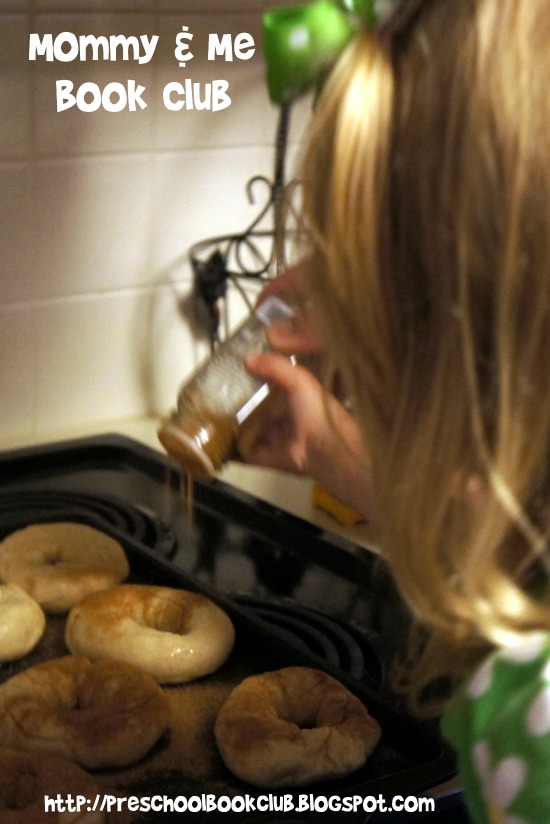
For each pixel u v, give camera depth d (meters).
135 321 1.28
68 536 1.02
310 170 0.53
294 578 1.01
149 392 1.32
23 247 1.18
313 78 0.59
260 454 0.77
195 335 1.33
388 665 0.88
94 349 1.26
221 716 0.79
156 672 0.85
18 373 1.22
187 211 1.28
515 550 0.54
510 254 0.48
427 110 0.50
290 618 0.94
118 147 1.20
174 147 1.24
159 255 1.28
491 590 0.53
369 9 0.53
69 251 1.21
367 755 0.76
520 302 0.49
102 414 1.30
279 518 1.08
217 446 0.74
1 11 1.09
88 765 0.76
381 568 0.99
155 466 1.19
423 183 0.50
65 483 1.18
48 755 0.74
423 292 0.53
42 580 0.96
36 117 1.14
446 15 0.50
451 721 0.55
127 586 0.94
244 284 1.35
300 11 0.60
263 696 0.80
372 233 0.52
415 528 0.54
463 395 0.51
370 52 0.52
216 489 1.13
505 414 0.49
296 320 0.73
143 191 1.24
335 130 0.51
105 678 0.82
